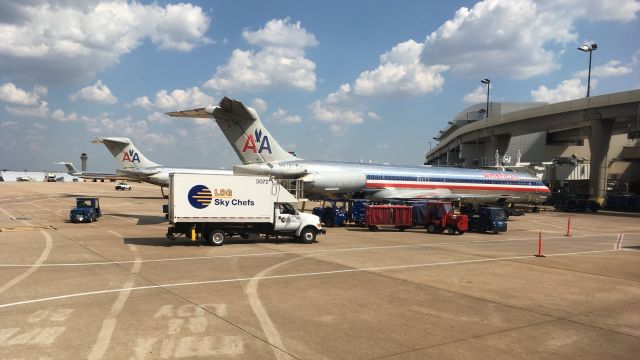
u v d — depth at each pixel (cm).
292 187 3672
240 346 915
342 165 4191
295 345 928
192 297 1303
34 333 970
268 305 1231
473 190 4891
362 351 903
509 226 4269
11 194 8050
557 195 7519
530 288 1537
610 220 5303
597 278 1748
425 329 1056
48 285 1431
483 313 1209
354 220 3644
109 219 3841
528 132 8388
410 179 4488
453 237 3158
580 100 6869
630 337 1040
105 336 958
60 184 14725
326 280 1573
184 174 2323
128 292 1352
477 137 10075
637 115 6150
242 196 2414
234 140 3684
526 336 1027
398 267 1867
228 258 1995
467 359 876
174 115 3425
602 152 6775
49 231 2945
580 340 1010
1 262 1838
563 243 2994
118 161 6631
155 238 2647
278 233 2539
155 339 945
